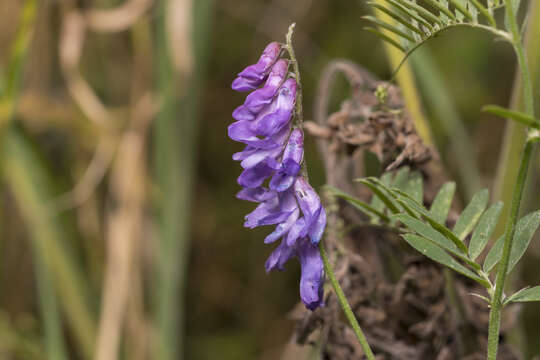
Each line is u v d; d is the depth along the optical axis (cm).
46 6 38
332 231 26
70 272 35
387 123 25
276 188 21
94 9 38
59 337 35
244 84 21
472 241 22
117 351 35
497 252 21
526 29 28
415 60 32
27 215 34
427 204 26
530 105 20
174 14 34
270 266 22
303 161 21
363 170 28
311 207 21
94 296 39
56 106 35
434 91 32
